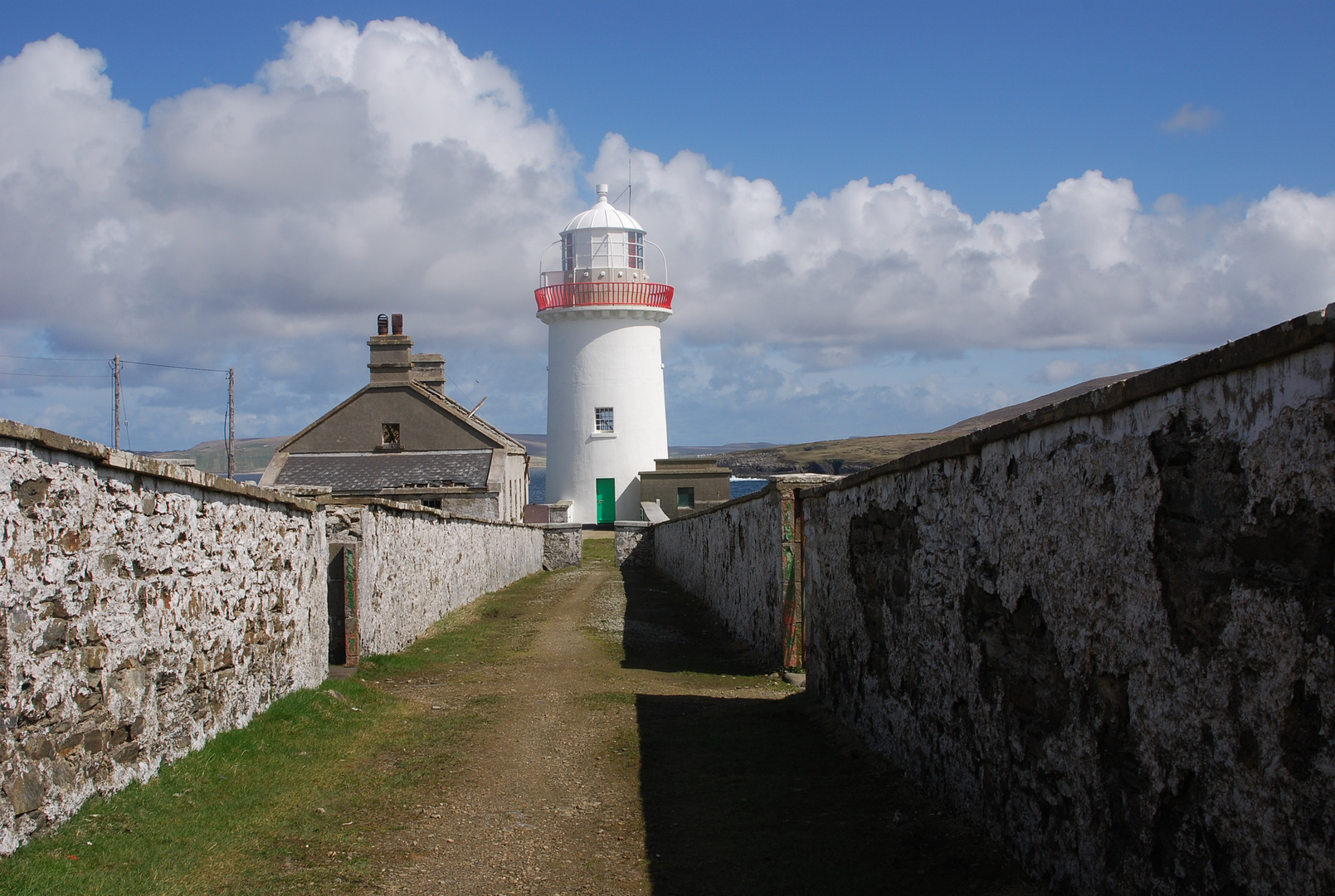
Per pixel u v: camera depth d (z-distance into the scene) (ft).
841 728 31.96
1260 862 12.21
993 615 20.48
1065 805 17.43
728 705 36.47
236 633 28.25
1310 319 11.00
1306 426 11.34
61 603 19.10
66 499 19.27
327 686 36.55
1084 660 16.65
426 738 31.14
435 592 60.13
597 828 22.56
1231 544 12.75
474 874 19.76
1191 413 13.61
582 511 157.17
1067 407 16.90
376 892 18.69
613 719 33.88
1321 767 11.14
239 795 23.31
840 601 32.96
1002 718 20.04
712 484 151.53
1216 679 13.08
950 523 22.95
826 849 20.93
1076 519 16.87
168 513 23.77
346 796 24.62
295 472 124.67
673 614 67.97
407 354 131.34
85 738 19.94
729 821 22.93
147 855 18.90
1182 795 13.89
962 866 19.56
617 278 156.87
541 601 76.59
